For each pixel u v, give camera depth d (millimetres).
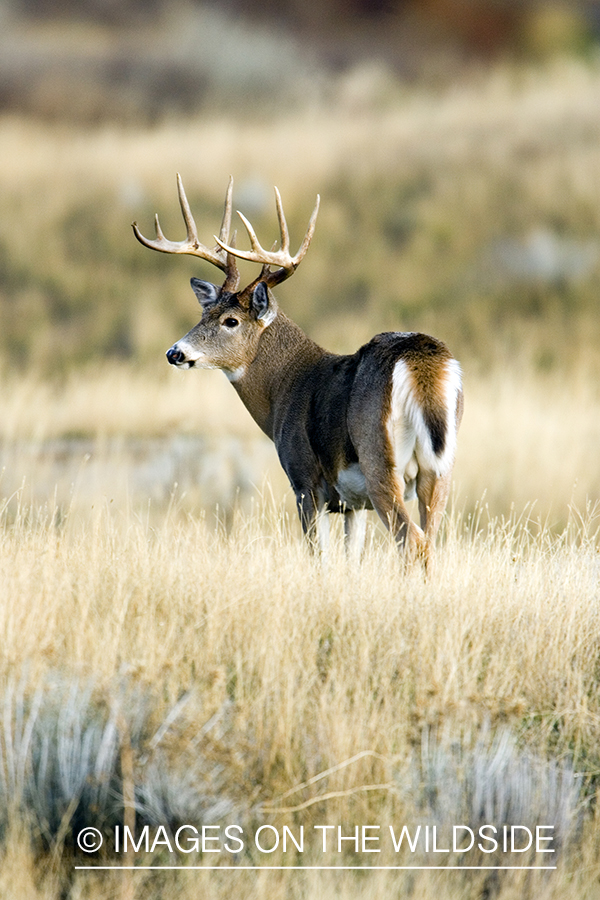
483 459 42062
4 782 15594
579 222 85688
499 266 81625
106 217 90125
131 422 45531
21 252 85688
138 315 76812
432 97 127750
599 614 20141
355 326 74000
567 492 40156
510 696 17594
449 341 72000
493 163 94812
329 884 14648
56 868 14852
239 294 28656
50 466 40562
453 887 15047
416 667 18141
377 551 23797
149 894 14656
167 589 20281
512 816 16125
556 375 61625
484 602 20125
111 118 129125
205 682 17578
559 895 14945
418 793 16078
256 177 94938
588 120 101250
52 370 70250
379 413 23859
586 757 17188
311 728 16594
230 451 42906
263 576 20781
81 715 16344
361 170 95812
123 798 15398
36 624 18281
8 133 113125
